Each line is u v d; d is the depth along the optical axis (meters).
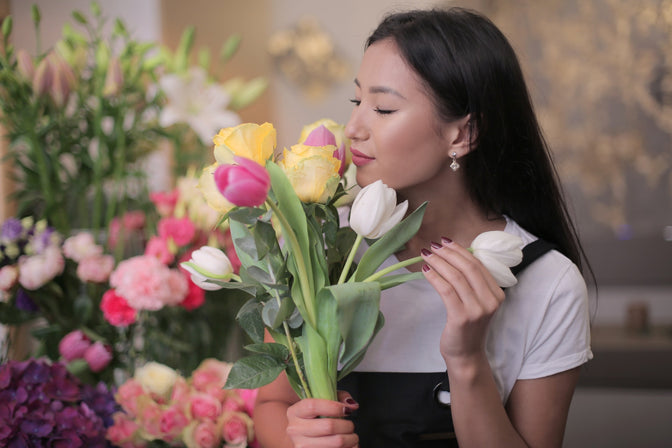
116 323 1.48
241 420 1.32
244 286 0.88
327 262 0.92
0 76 1.52
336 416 0.85
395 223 0.84
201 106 1.86
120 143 1.71
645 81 3.86
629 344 3.33
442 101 0.99
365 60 1.02
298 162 0.83
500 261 0.88
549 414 1.08
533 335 1.07
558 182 1.21
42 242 1.53
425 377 1.09
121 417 1.31
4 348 1.61
